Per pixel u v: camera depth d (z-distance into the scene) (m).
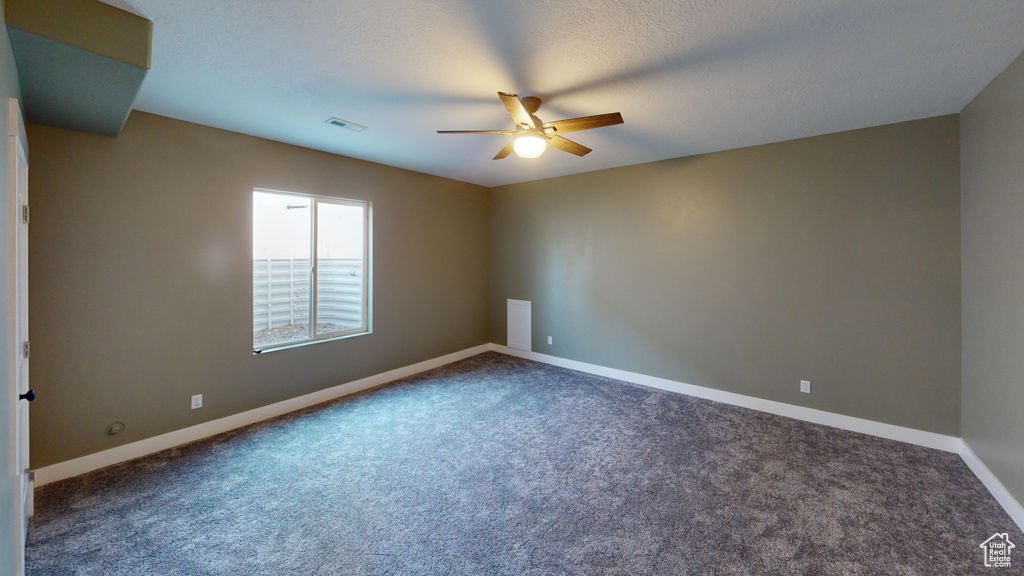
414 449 2.78
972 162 2.48
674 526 1.98
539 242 5.03
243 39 1.80
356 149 3.58
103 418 2.54
